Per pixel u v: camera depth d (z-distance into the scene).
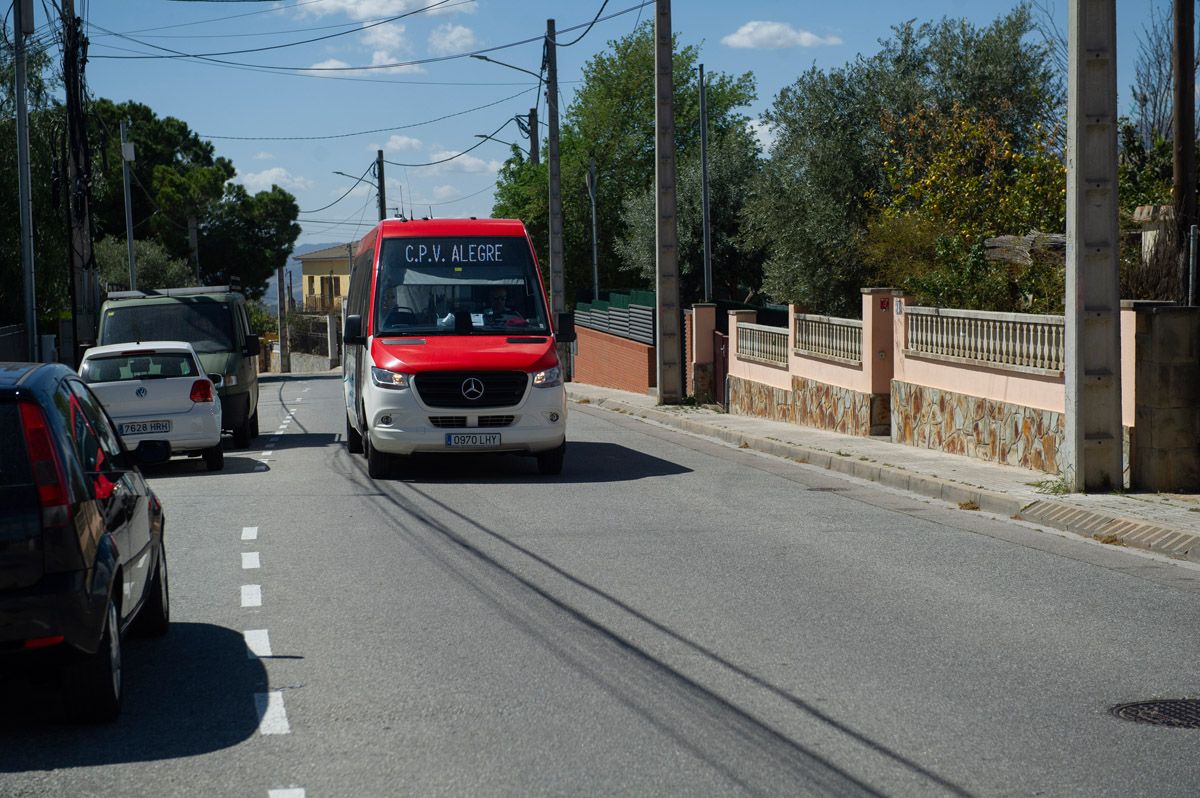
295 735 5.72
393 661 7.00
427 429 15.28
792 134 31.14
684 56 76.62
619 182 73.50
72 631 5.58
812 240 31.02
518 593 8.77
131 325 21.25
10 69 36.72
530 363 15.51
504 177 78.19
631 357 33.66
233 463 18.12
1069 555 10.12
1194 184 17.12
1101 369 12.38
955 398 16.25
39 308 38.75
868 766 5.25
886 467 14.91
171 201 67.81
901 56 30.86
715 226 51.28
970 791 4.96
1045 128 27.73
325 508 13.04
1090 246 12.30
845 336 19.86
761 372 23.95
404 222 16.97
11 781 5.13
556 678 6.63
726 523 11.83
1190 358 12.31
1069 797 4.89
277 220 74.50
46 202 37.62
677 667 6.82
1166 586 8.91
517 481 15.27
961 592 8.72
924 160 29.02
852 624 7.79
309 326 87.31
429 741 5.62
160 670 6.89
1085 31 12.14
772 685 6.47
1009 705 6.11
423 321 16.17
